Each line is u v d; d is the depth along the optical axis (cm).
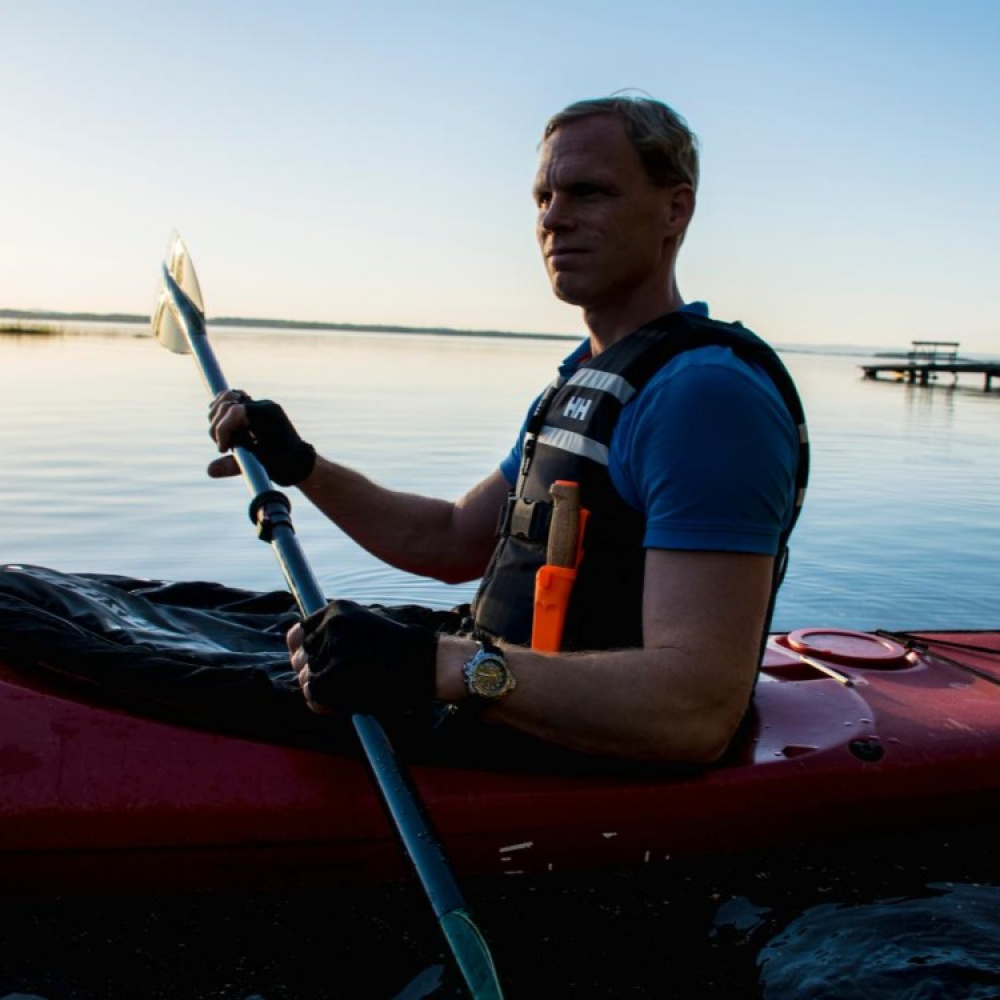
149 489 608
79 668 171
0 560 442
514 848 170
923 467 849
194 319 274
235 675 172
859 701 206
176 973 149
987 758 191
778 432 159
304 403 1236
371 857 168
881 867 182
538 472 183
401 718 171
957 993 150
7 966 149
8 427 896
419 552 230
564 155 180
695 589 153
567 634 171
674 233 182
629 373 169
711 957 157
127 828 160
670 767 175
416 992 148
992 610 411
